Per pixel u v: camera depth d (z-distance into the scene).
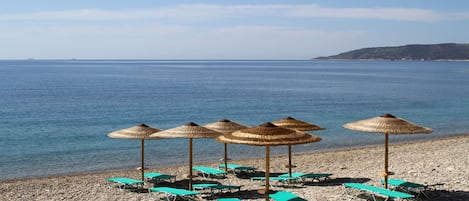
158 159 26.00
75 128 37.94
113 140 32.09
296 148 29.64
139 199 16.38
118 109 52.56
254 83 106.00
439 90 86.12
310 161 24.66
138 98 66.06
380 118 15.20
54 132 35.72
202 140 31.89
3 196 17.30
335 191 16.69
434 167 20.77
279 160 25.11
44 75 140.38
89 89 82.31
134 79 120.06
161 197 16.56
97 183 19.38
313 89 87.38
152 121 43.50
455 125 41.62
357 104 60.53
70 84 96.00
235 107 56.09
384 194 14.40
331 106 58.03
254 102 62.12
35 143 30.88
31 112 48.50
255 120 45.19
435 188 16.64
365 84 104.19
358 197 15.59
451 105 59.56
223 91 80.62
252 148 29.25
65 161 25.42
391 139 33.41
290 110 53.53
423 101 64.81
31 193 17.75
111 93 74.31
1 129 36.97
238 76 145.00
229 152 28.09
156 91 79.25
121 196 16.89
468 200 15.19
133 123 41.69
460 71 199.25
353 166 22.75
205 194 16.84
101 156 26.78
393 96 72.69
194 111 51.84
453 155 24.25
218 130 18.86
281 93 77.19
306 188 17.45
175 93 75.56
